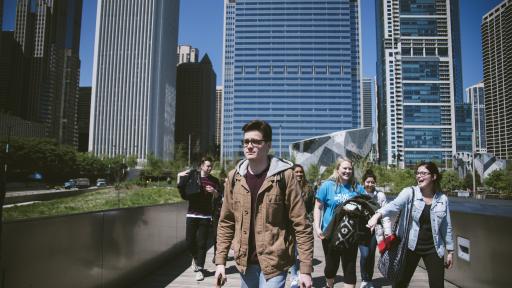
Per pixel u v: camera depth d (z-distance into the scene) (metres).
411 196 4.24
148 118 154.88
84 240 4.54
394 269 4.27
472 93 172.38
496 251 5.41
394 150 175.50
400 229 4.31
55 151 74.69
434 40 183.25
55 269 3.93
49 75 174.88
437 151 170.12
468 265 6.28
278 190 2.84
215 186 7.09
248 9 177.75
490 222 5.60
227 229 3.07
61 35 186.12
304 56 174.62
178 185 7.02
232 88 176.62
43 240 3.75
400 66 178.25
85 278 4.55
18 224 3.40
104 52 159.25
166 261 8.20
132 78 157.38
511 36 99.12
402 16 187.00
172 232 8.75
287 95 172.62
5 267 3.22
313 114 171.38
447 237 4.18
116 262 5.50
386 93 184.00
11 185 55.78
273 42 175.75
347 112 171.38
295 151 114.06
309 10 176.88
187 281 6.56
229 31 181.12
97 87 157.38
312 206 6.94
